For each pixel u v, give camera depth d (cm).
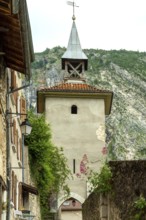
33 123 3706
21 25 1354
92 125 5594
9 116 1931
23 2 1215
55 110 5612
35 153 3706
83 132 5550
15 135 2402
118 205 1862
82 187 5266
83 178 5303
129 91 19738
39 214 4000
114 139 17238
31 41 1544
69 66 6184
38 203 3900
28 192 3017
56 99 5653
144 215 1582
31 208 3334
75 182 5291
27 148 3331
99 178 2042
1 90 1617
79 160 5416
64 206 7319
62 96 5653
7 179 1758
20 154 2811
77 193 5238
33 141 3672
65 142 5491
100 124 5603
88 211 2714
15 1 1130
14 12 1186
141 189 1638
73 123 5584
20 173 2784
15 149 2372
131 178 1736
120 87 19750
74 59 6175
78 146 5484
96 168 5381
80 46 6412
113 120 18088
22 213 2630
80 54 6259
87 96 5675
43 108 5941
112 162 2008
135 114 18650
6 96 1788
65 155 5438
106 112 6184
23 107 3272
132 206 1681
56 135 5512
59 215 4972
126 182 1788
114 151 16738
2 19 1377
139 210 1617
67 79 6066
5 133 1739
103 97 5694
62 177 4859
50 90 5612
